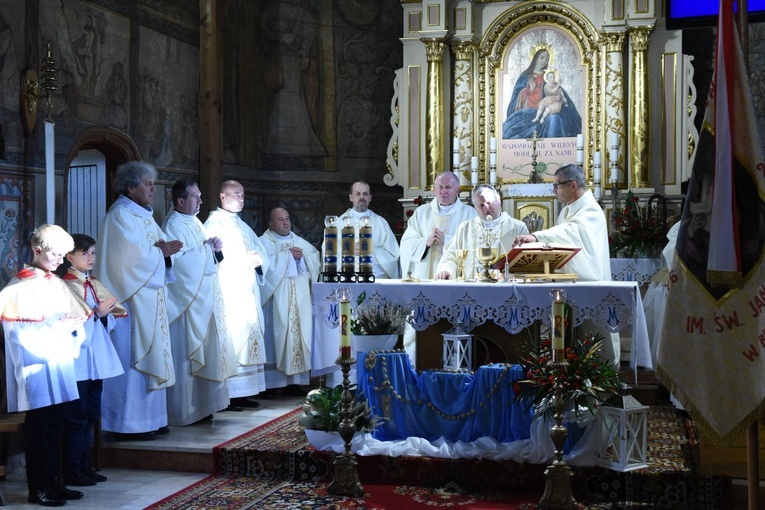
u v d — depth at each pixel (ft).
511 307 19.61
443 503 18.21
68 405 19.84
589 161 35.12
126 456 21.74
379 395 20.49
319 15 37.55
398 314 20.80
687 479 17.89
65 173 24.35
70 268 20.17
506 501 18.35
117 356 20.95
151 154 29.17
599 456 18.51
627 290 18.90
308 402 20.56
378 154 38.47
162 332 23.11
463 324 20.25
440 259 25.85
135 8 28.12
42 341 18.33
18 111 22.35
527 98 35.68
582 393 17.78
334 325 21.01
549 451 18.54
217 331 25.18
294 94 37.27
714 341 12.95
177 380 24.45
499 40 35.86
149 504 18.48
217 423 24.94
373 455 19.75
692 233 13.21
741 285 12.82
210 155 32.14
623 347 30.53
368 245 21.30
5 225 21.77
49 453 18.69
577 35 35.19
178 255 24.79
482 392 19.69
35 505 18.42
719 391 12.89
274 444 21.29
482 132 35.99
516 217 34.58
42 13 23.44
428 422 20.35
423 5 35.68
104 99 26.48
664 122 34.37
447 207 27.84
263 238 29.84
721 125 12.80
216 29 32.30
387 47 38.50
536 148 35.37
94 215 27.78
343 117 37.96
